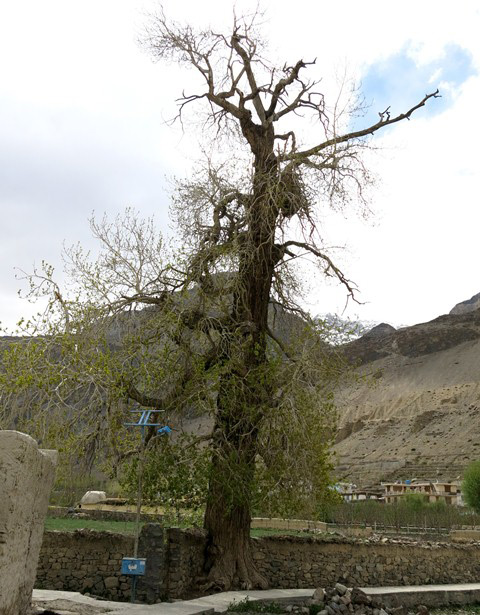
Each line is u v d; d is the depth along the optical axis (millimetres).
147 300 17062
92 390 15109
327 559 18641
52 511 26156
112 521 24938
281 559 17828
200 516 17500
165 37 19578
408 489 113250
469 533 35156
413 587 19656
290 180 17938
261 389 16203
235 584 16172
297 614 13867
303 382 16703
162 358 16156
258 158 18844
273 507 16141
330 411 16812
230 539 16500
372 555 19688
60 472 14438
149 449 15383
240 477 15594
